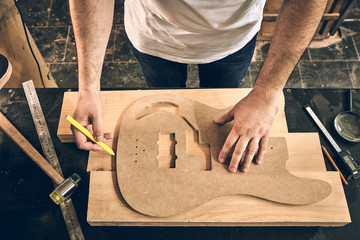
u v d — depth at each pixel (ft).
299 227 2.97
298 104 3.78
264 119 2.95
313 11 2.54
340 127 3.52
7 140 3.51
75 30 2.86
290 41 2.76
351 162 3.26
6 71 3.44
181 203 2.82
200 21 3.13
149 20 3.39
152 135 3.22
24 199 3.13
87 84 3.03
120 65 7.73
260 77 3.05
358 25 8.14
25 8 8.45
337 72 7.52
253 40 4.05
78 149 3.42
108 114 3.44
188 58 3.98
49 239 2.95
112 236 2.94
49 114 3.71
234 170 2.91
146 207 2.80
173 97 3.50
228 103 3.52
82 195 3.14
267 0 6.85
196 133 3.30
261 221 2.80
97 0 2.72
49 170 3.13
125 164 3.03
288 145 3.24
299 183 2.94
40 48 7.89
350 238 2.92
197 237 2.94
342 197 2.90
